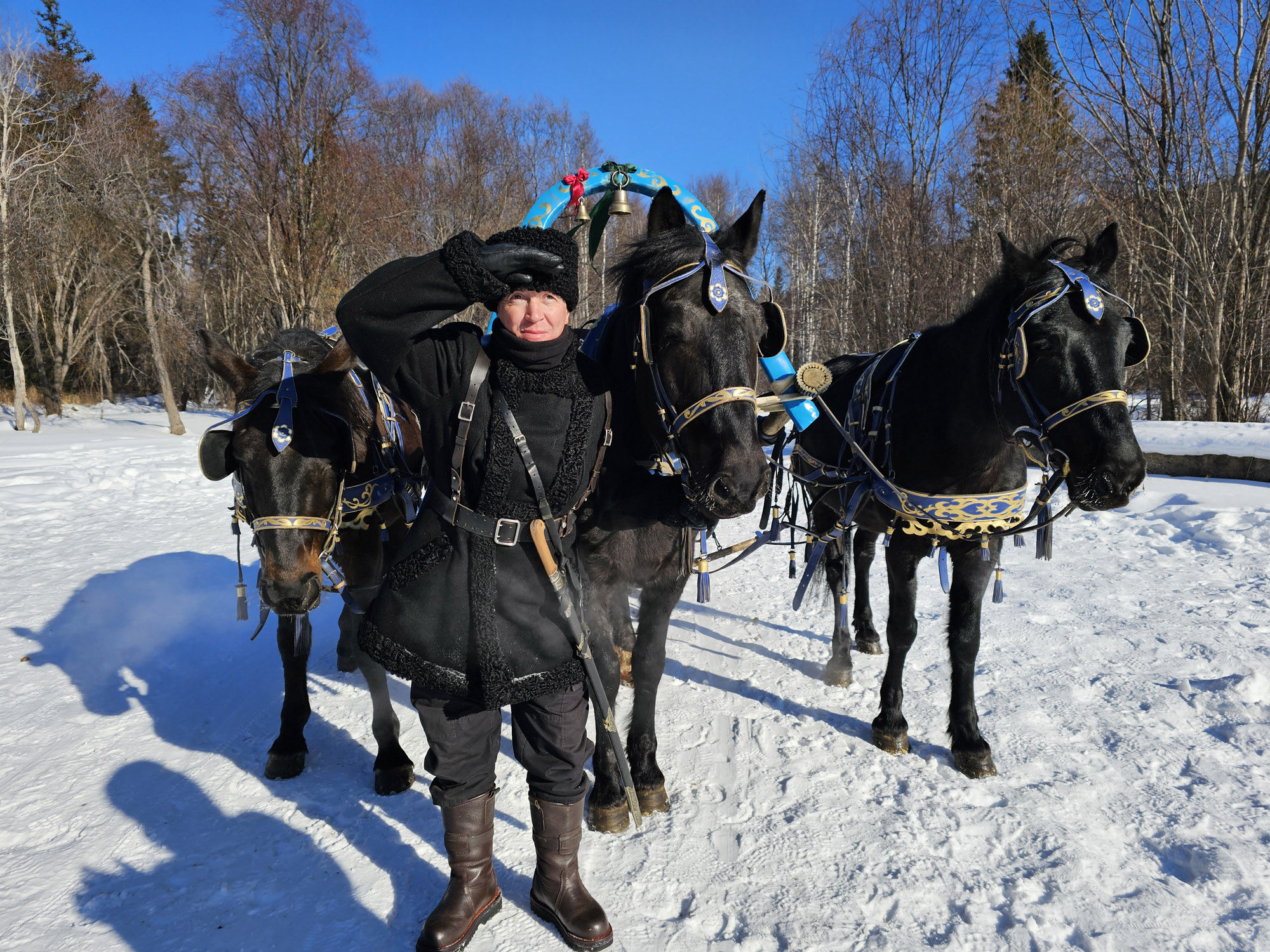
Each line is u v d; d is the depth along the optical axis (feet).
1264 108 37.24
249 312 104.94
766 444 9.22
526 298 6.27
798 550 23.16
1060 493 27.48
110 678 13.62
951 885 7.93
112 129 85.81
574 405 6.57
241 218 66.23
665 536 8.62
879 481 10.50
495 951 7.13
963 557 10.03
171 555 22.88
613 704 8.81
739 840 8.77
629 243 8.50
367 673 9.60
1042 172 44.34
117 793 9.83
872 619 16.56
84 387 126.11
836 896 7.77
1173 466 30.71
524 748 7.16
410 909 7.71
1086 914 7.41
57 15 136.67
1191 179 39.47
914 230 48.73
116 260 98.58
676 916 7.63
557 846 7.18
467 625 6.59
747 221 8.23
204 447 8.23
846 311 55.93
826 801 9.53
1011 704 11.94
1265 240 39.01
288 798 9.74
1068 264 8.82
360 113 64.23
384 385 6.81
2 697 12.79
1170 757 10.25
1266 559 18.89
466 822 7.11
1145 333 8.36
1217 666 12.98
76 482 37.86
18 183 82.28
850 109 51.55
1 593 18.70
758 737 11.19
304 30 58.95
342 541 10.05
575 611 6.72
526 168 87.35
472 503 6.56
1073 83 40.88
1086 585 17.78
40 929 7.40
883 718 10.90
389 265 6.58
